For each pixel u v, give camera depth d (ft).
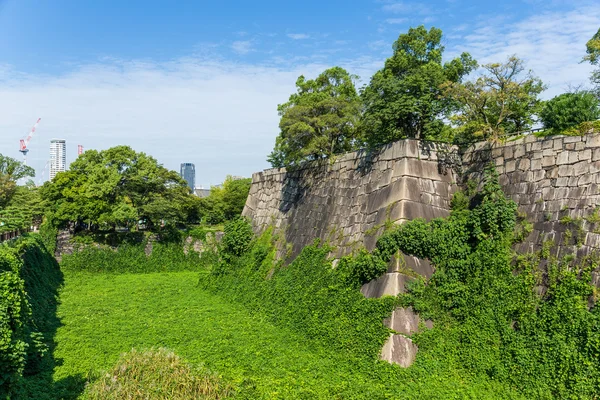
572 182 51.11
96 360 55.98
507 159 60.13
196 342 63.26
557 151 53.93
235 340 63.93
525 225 53.67
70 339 64.13
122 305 87.30
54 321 74.18
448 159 67.31
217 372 49.16
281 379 49.96
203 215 188.85
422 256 58.34
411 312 53.93
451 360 49.57
